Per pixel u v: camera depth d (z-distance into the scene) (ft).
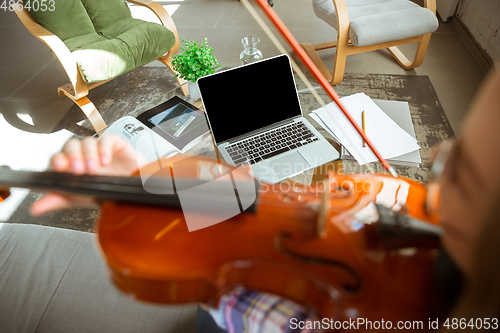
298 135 3.93
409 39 7.05
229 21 10.01
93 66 6.21
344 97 4.27
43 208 2.20
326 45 8.43
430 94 6.89
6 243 3.82
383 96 6.95
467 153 1.38
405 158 3.52
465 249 1.47
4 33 10.37
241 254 2.14
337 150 3.76
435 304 1.75
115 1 7.60
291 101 4.09
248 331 2.15
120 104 7.38
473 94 6.88
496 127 1.23
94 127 6.68
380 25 6.53
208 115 3.83
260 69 3.90
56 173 2.37
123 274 2.10
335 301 1.87
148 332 3.15
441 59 7.89
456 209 1.49
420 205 2.54
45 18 6.80
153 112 4.41
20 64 8.85
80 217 5.19
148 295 2.19
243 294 2.19
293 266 2.06
